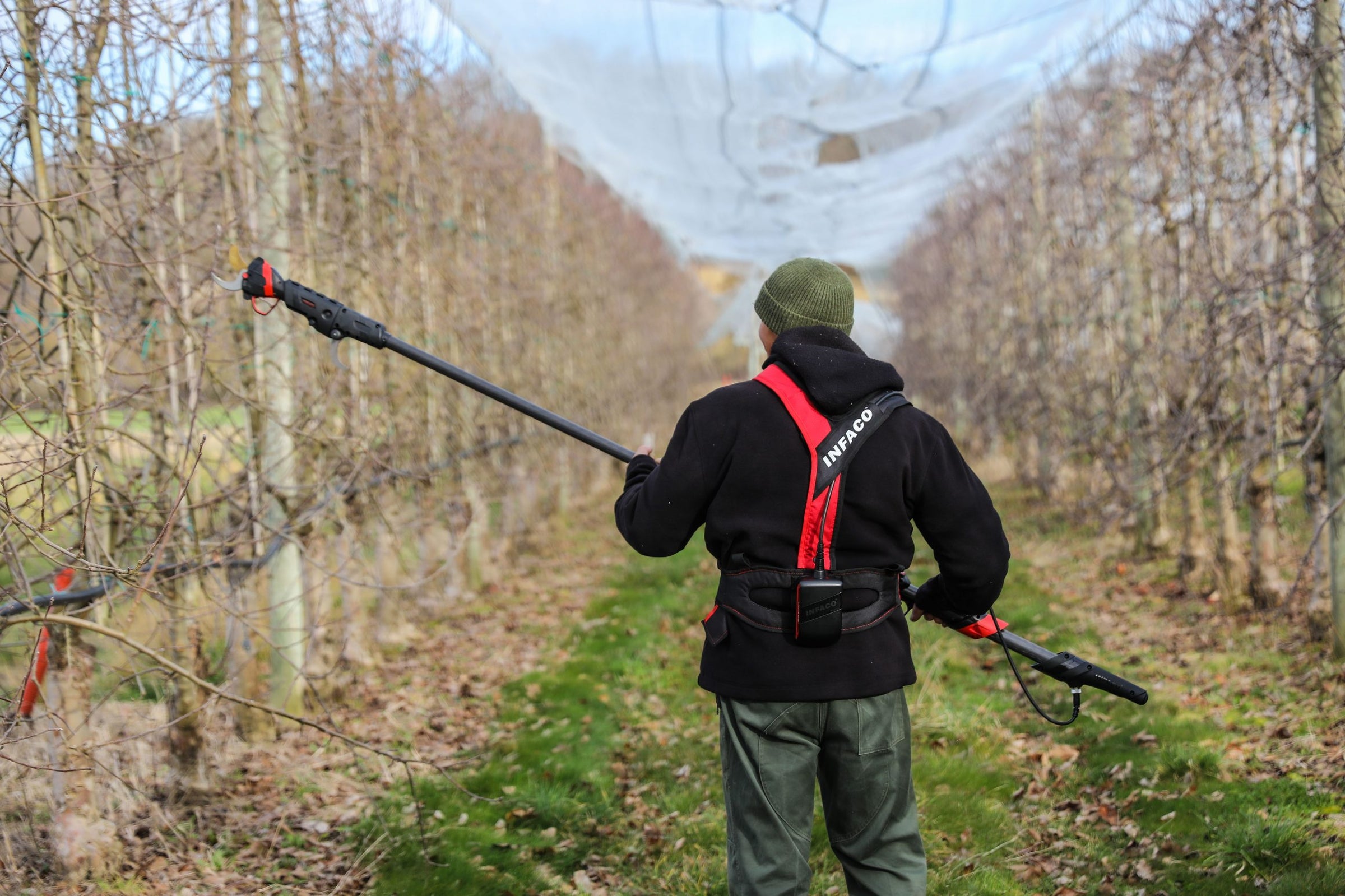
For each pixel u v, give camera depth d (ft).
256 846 10.91
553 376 35.27
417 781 12.96
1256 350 17.28
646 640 19.98
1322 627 15.83
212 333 11.91
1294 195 15.81
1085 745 13.29
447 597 23.91
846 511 6.50
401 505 21.17
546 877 10.56
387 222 19.56
